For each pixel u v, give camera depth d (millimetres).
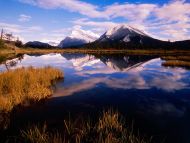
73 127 10359
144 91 19328
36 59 61281
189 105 14930
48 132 9812
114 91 19203
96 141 8516
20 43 144500
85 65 44375
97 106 14438
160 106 14609
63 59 62656
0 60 52656
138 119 11969
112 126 9727
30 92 15406
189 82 23906
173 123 11336
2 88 17000
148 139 9297
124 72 32938
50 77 23281
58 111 13172
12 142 9000
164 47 149000
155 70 35125
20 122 11281
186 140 9289
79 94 17750
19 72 22078
